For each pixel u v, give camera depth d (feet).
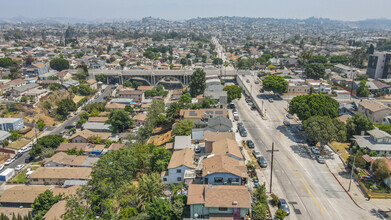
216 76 600.39
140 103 503.61
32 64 633.20
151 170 243.60
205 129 285.84
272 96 472.85
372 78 590.96
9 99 468.75
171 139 301.22
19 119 388.98
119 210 200.44
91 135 351.87
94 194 201.05
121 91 529.45
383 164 201.36
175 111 363.97
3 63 653.71
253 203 181.06
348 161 231.71
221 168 191.31
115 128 374.63
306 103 317.83
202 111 337.72
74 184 246.47
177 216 171.12
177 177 214.07
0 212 213.46
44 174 259.60
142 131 344.49
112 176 216.13
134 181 233.76
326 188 205.57
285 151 263.29
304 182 212.84
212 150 236.02
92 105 455.63
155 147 269.44
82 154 313.53
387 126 282.56
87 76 630.74
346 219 174.29
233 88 424.46
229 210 163.94
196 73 519.19
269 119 357.41
